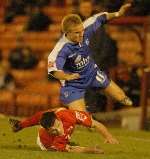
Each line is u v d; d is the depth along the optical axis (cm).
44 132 2423
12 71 5638
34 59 5697
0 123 3638
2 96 5356
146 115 4153
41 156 2292
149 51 4528
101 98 3994
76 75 2520
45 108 5150
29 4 6481
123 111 4219
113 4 4409
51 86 5353
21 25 6481
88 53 2681
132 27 4678
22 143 2767
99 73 2744
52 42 5972
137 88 4359
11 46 6306
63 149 2403
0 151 2428
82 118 2394
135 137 3309
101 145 2761
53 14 6406
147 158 2366
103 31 3894
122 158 2320
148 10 4766
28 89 5375
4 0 6988
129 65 4412
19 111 5228
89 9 3644
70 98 2666
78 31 2559
